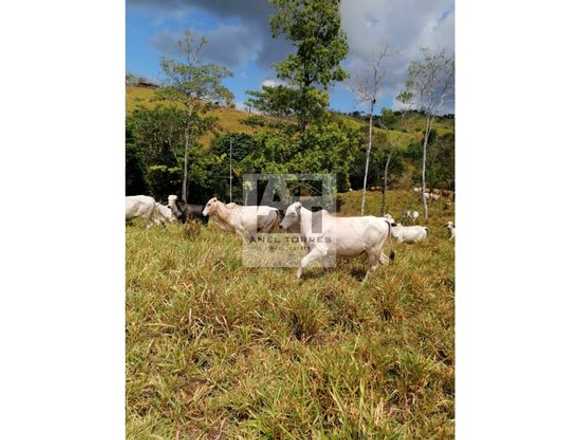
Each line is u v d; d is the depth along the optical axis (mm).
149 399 2922
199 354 3135
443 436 2789
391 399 2916
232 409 2863
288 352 3162
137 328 3244
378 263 4070
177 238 4633
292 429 2668
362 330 3342
